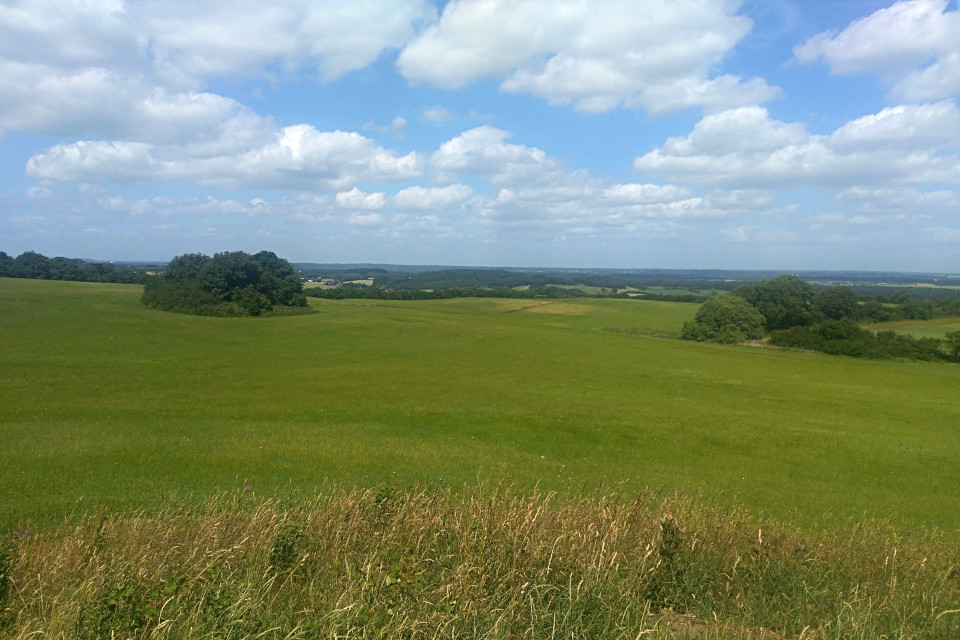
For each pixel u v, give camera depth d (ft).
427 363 140.77
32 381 99.35
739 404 102.63
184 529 22.29
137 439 56.59
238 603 14.49
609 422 78.48
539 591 16.93
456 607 15.58
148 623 14.21
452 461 52.95
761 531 24.12
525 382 116.88
